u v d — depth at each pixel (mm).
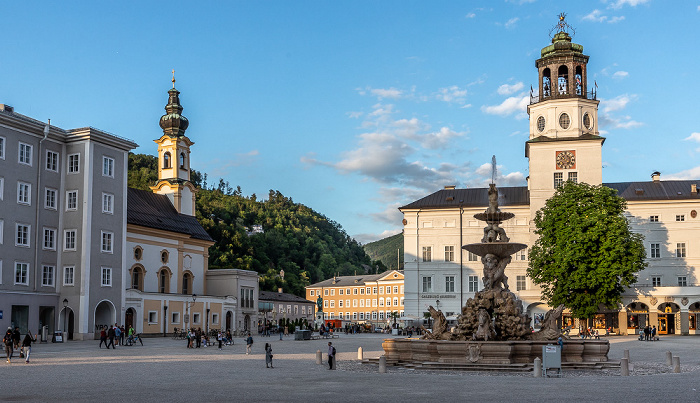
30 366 36062
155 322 77875
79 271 67312
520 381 28547
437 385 26453
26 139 65625
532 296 87750
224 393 23375
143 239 83312
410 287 94875
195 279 92938
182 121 100750
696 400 21547
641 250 73062
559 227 75000
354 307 192000
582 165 87938
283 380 28562
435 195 99000
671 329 84125
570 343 37344
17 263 63688
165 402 20812
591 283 71688
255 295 98250
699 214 87938
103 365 37031
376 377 30203
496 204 41344
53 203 68250
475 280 93312
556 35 91438
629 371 34719
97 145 69938
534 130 90750
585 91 90312
